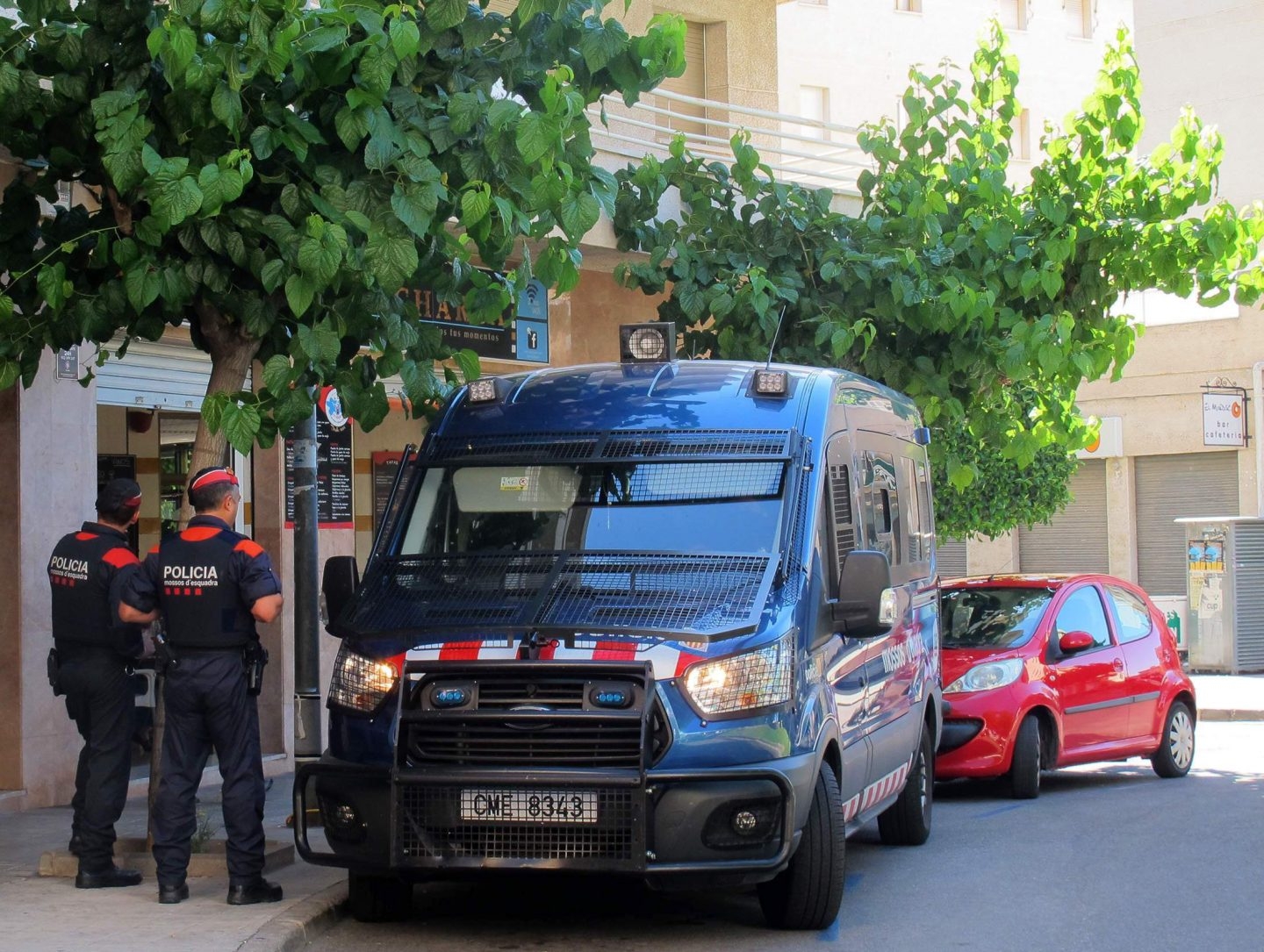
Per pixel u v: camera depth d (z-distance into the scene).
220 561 8.02
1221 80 31.75
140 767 13.45
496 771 7.15
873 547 9.49
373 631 7.71
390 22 8.39
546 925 8.12
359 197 8.51
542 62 9.30
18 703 11.64
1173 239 15.09
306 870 9.16
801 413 8.64
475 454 8.61
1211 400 29.50
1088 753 13.57
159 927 7.50
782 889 7.89
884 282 14.02
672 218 15.84
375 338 9.07
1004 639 13.34
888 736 9.51
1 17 8.89
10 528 11.65
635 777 7.05
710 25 21.75
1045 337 14.02
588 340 18.38
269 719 14.62
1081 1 45.06
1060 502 21.53
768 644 7.45
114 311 8.63
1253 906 8.56
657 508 8.18
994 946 7.64
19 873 9.04
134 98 8.16
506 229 8.56
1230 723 20.45
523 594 7.76
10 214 9.03
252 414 8.27
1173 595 28.75
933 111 15.07
